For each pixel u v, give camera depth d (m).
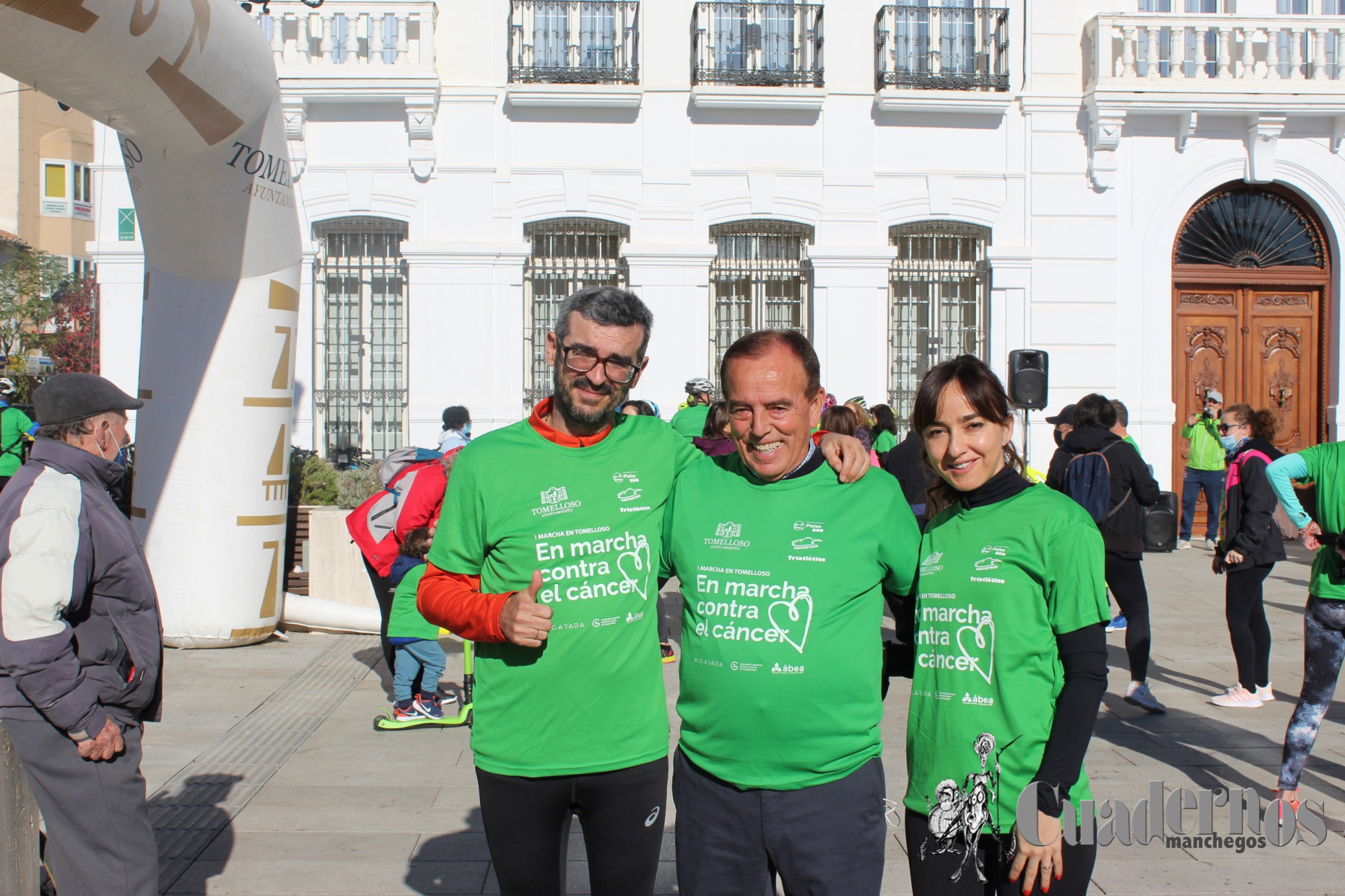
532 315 12.01
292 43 11.43
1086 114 12.12
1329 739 5.44
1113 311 12.22
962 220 12.08
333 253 11.91
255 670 6.69
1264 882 3.77
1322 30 11.97
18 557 2.74
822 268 11.88
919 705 2.49
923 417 2.47
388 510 5.50
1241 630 6.02
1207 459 12.15
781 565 2.38
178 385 6.83
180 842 4.06
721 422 5.02
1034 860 2.24
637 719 2.55
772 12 11.83
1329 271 12.62
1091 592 2.30
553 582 2.51
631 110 11.71
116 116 5.49
